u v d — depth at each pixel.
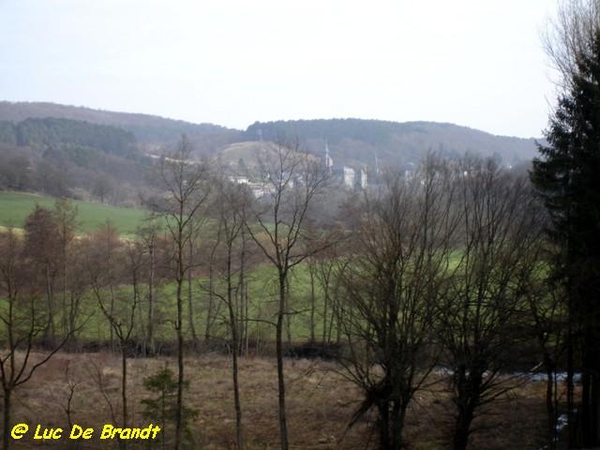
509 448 25.94
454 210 25.42
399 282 23.53
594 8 27.00
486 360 23.66
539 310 23.48
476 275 23.77
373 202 25.89
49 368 38.06
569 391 23.88
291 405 33.84
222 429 29.55
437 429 28.94
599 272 21.20
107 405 31.19
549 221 25.14
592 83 22.88
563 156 23.14
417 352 23.75
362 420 29.14
